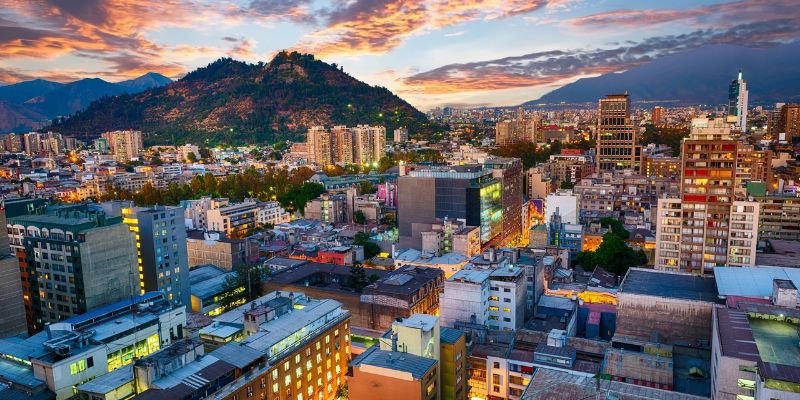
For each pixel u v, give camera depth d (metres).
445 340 130.25
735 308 119.88
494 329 162.50
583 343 140.12
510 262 186.00
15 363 132.88
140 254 198.38
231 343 126.12
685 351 135.12
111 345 139.00
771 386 81.50
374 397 117.06
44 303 184.25
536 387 90.62
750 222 196.50
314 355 138.50
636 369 119.69
